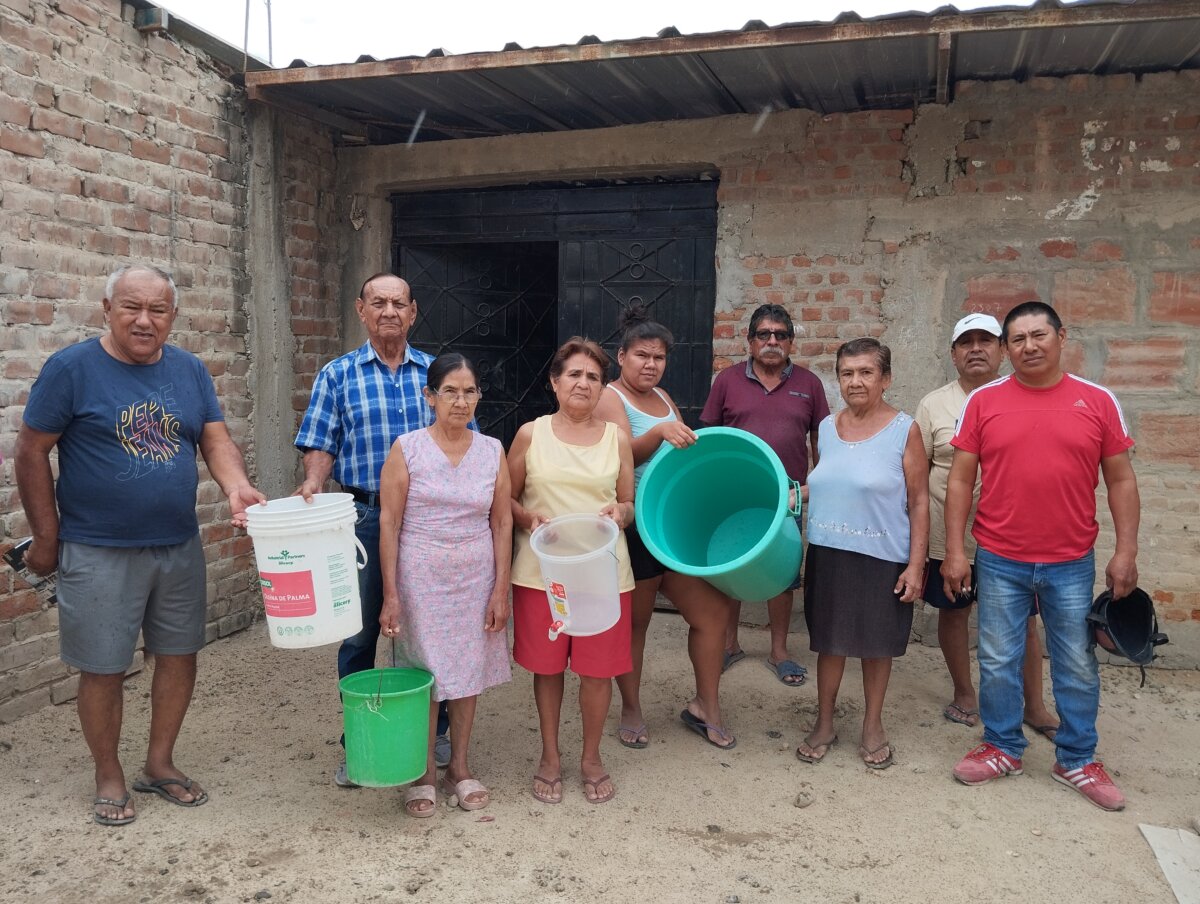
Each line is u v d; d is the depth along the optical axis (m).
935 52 4.13
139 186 4.35
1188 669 4.68
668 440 3.50
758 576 3.37
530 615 3.29
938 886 2.85
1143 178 4.54
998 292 4.77
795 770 3.62
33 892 2.75
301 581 2.96
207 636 4.93
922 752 3.78
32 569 3.13
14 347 3.79
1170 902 2.76
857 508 3.51
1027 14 3.75
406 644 3.25
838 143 4.97
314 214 5.60
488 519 3.29
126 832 3.09
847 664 4.80
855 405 3.56
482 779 3.52
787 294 5.10
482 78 4.52
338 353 5.88
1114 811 3.30
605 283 5.62
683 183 5.45
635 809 3.31
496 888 2.81
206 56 4.72
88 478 3.02
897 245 4.91
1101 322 4.65
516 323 6.23
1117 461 3.33
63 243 3.98
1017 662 3.49
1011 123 4.70
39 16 3.83
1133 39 4.05
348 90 4.79
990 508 3.46
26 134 3.80
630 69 4.36
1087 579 3.37
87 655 3.05
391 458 3.19
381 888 2.80
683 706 4.27
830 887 2.84
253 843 3.04
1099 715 4.19
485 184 5.71
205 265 4.76
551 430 3.38
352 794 3.39
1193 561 4.62
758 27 3.95
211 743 3.80
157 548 3.16
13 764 3.56
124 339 3.00
